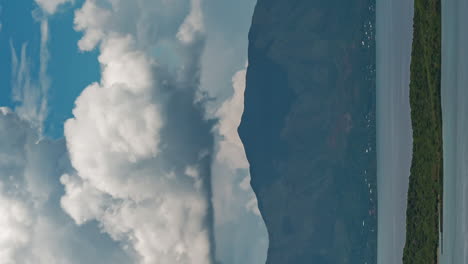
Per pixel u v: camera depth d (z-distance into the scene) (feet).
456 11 538.88
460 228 524.11
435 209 557.33
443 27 556.10
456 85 535.60
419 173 594.65
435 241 555.69
